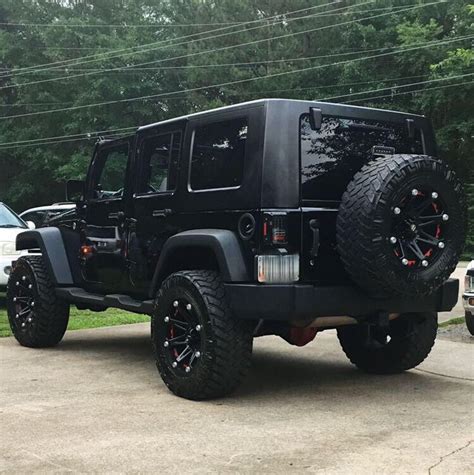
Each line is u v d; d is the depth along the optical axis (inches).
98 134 1577.3
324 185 201.0
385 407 197.0
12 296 301.3
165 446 160.1
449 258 198.5
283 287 187.3
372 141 215.9
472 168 1360.7
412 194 190.4
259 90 1441.9
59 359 271.7
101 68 1549.0
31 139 1652.3
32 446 160.1
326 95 1450.5
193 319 203.2
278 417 185.3
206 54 1485.0
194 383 199.2
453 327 358.0
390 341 239.8
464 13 1274.6
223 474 141.6
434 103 1299.2
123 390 217.8
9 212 444.5
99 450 157.2
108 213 258.8
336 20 1476.4
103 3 1739.7
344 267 194.2
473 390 219.5
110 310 432.8
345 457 152.0
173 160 226.8
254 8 1503.4
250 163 195.8
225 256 193.5
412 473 141.9
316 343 313.3
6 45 1704.0
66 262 282.5
